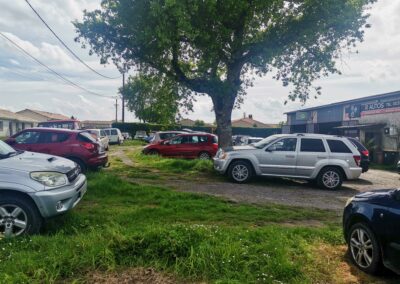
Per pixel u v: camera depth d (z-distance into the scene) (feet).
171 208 24.13
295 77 53.67
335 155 37.88
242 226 20.45
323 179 37.65
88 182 30.71
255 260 14.12
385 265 13.57
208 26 44.70
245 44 47.65
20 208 16.84
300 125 125.18
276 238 16.88
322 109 107.86
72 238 15.93
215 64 49.03
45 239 16.02
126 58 50.62
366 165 49.32
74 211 21.59
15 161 18.16
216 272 13.30
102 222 20.06
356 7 45.93
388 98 75.87
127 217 21.29
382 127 76.84
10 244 15.53
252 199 29.68
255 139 90.94
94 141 39.70
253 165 38.70
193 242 15.01
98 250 14.11
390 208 13.61
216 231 16.93
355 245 15.10
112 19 45.42
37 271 12.66
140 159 61.11
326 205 28.68
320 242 17.67
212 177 42.57
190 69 54.39
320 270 14.39
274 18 48.26
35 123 184.14
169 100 63.10
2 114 148.05
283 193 33.83
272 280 12.90
